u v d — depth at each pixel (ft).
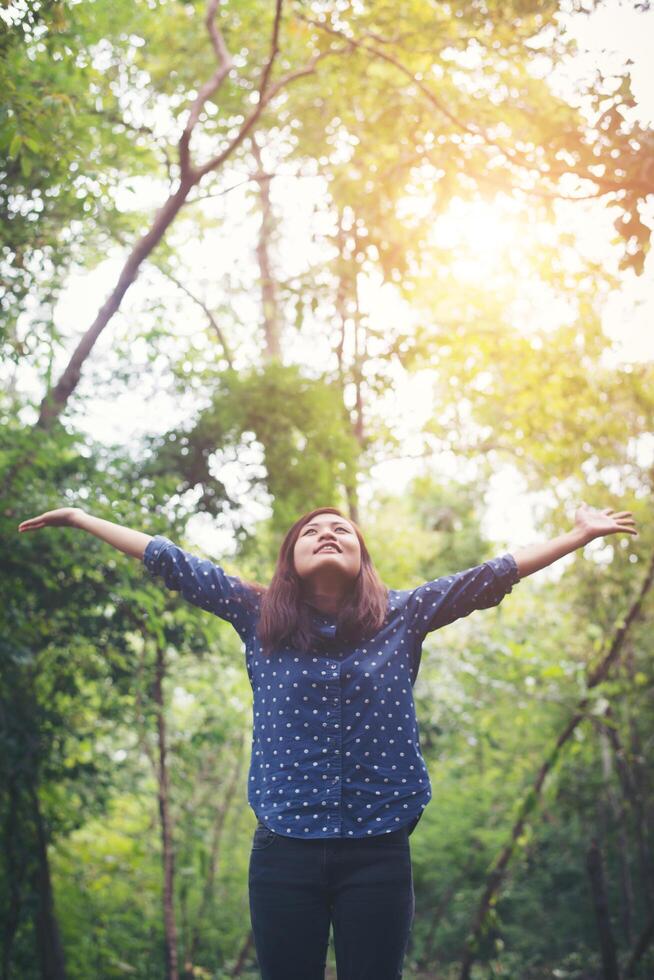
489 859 42.27
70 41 18.12
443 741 34.96
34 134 15.67
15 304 21.35
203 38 26.78
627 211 14.87
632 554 33.22
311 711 7.78
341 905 7.45
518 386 31.48
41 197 20.76
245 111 27.63
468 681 32.07
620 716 34.17
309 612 8.29
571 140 15.33
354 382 29.71
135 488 23.27
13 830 25.63
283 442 26.16
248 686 30.68
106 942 33.37
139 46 24.86
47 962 26.53
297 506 26.53
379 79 21.91
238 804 39.86
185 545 24.22
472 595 8.52
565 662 30.83
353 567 8.40
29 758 24.21
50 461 19.61
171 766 30.35
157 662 25.93
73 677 25.73
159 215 22.21
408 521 40.37
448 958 45.34
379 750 7.73
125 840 35.09
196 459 25.72
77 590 23.00
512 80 17.74
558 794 35.06
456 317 30.68
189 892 35.70
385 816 7.54
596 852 31.58
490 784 40.63
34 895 26.27
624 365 30.76
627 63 14.73
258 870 7.61
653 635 39.34
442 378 32.01
